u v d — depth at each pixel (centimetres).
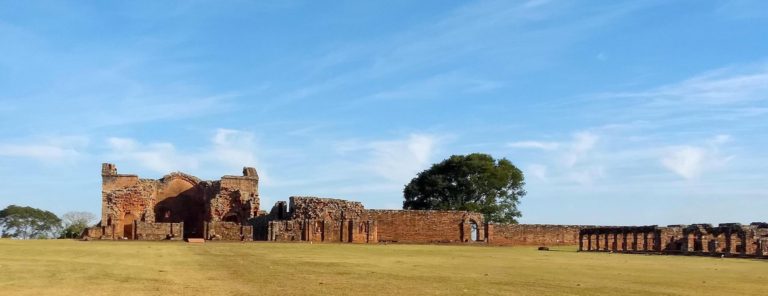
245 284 2778
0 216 14938
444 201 12769
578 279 3325
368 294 2505
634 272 3912
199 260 4178
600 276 3544
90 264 3594
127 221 9769
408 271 3650
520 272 3731
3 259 3788
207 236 8506
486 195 12744
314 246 6850
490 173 12531
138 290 2509
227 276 3117
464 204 12438
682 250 7250
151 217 9875
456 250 6838
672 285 3080
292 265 3925
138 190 9844
